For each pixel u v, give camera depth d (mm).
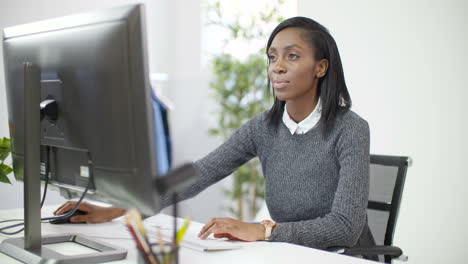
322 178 1496
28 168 1054
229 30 3816
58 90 1030
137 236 833
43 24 1071
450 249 2510
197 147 3836
